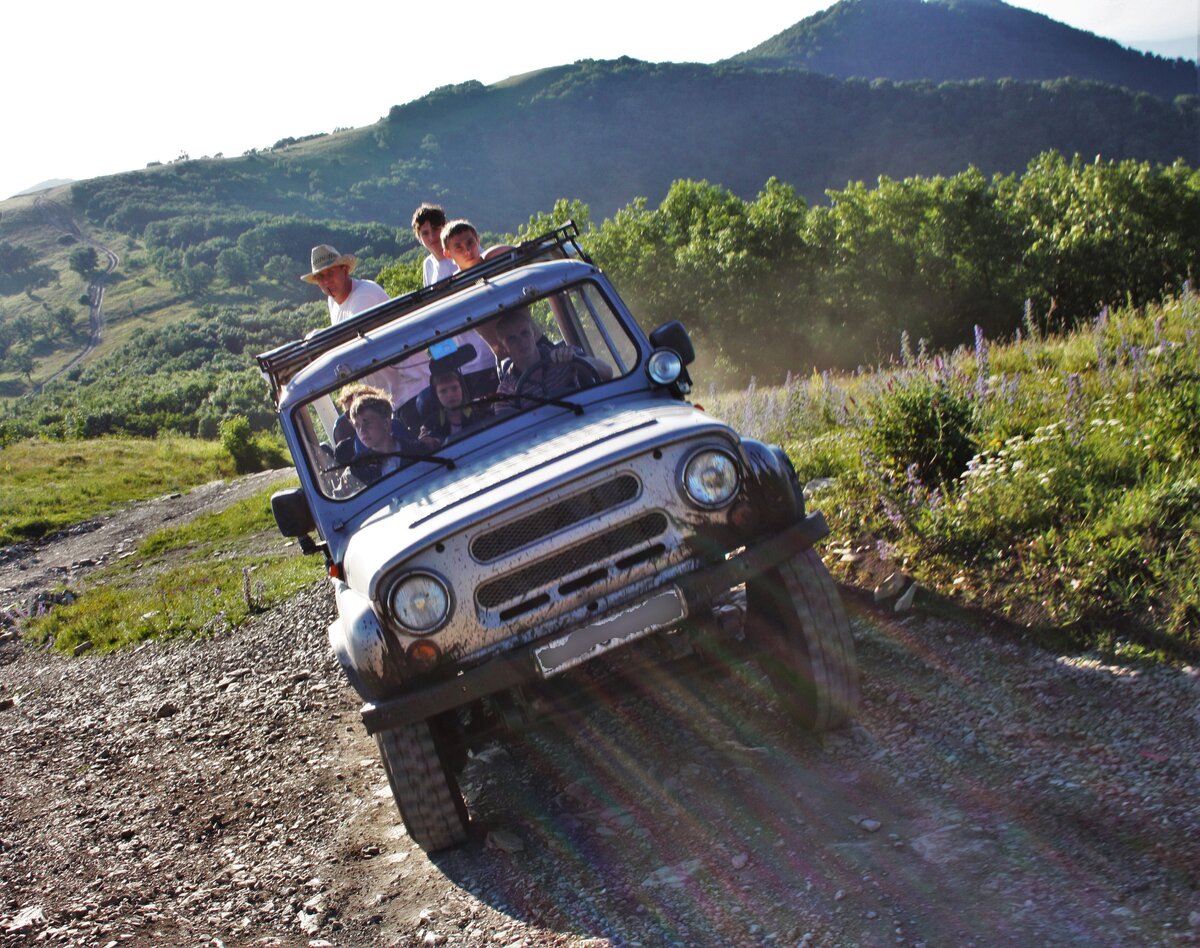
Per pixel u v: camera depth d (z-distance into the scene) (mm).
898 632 5500
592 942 3631
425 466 4938
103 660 12562
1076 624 4980
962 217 47500
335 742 6816
